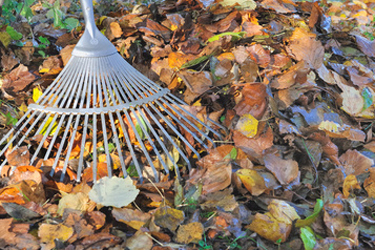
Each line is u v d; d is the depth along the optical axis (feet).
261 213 3.62
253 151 3.86
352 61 4.61
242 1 4.72
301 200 3.70
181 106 4.09
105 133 3.83
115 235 3.35
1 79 4.32
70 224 3.30
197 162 3.84
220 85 4.25
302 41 4.43
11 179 3.65
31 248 3.21
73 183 3.70
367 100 4.30
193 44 4.55
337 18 5.40
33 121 4.10
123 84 4.08
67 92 3.99
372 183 3.74
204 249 3.32
